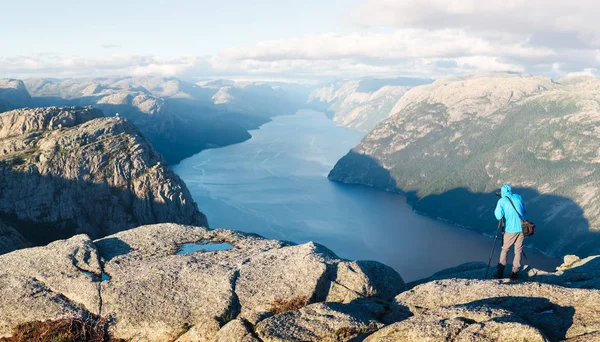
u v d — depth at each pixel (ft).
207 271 68.44
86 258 73.15
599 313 45.32
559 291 51.19
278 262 70.33
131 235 86.07
